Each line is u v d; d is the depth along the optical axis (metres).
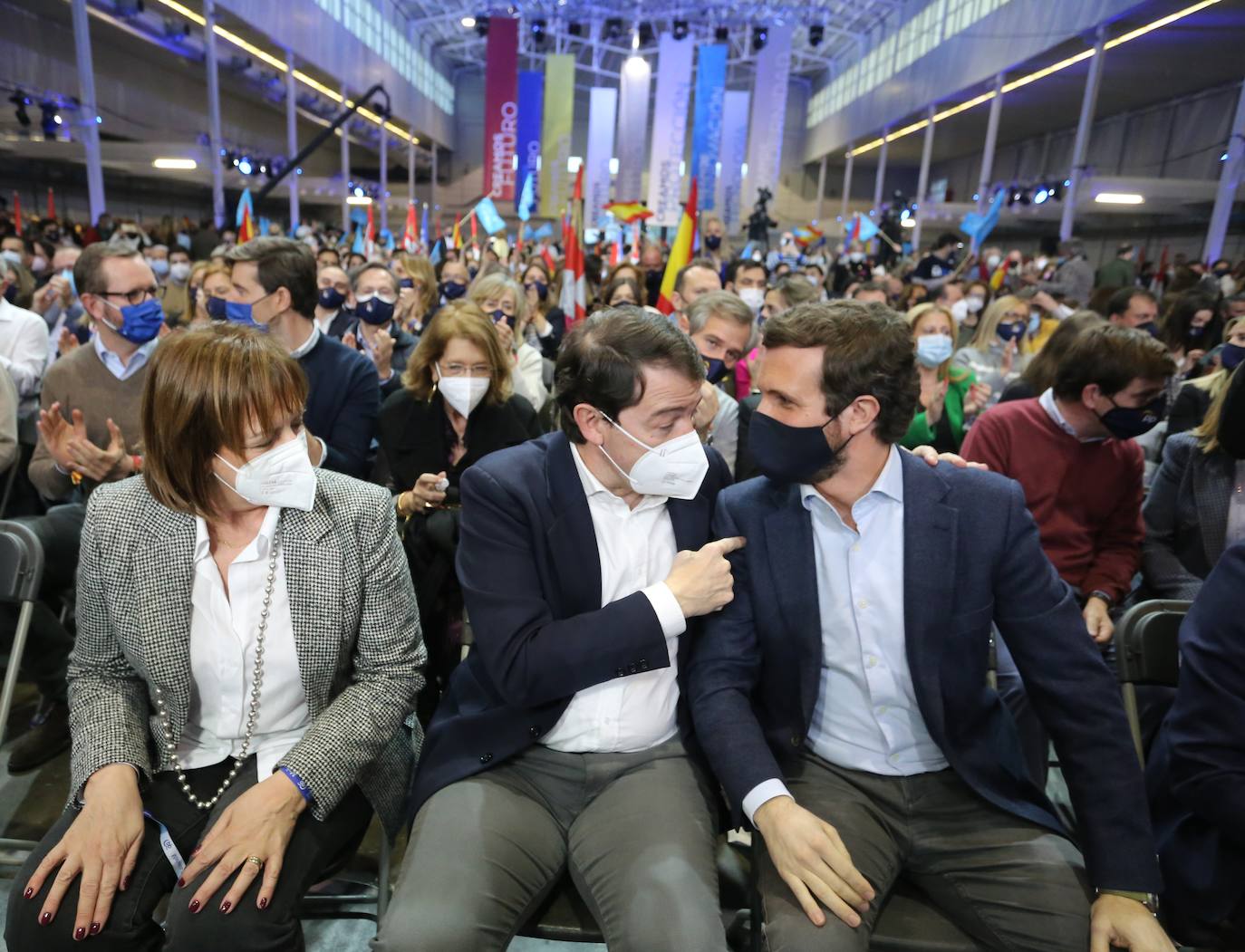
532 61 28.00
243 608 1.39
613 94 16.97
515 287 3.66
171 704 1.39
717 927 1.20
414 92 25.44
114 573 1.35
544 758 1.50
